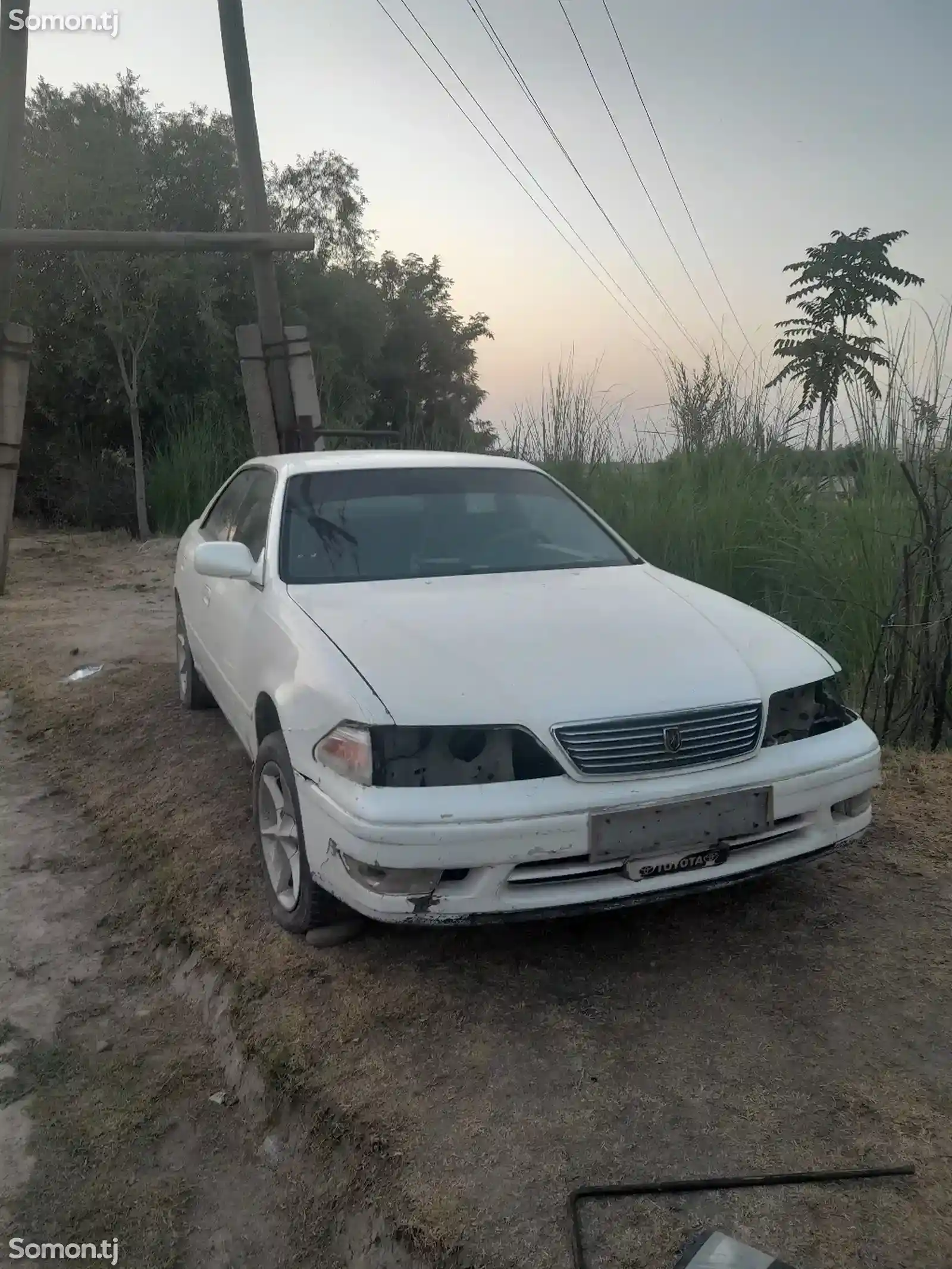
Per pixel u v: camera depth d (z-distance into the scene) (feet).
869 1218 7.13
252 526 14.89
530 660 10.00
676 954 10.50
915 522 16.61
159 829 14.24
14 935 12.05
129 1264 7.61
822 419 23.98
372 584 12.50
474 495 14.66
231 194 53.62
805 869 12.24
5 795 16.44
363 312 61.16
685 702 9.61
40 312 48.98
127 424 54.13
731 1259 6.74
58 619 28.78
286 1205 8.04
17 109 29.81
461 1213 7.29
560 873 9.12
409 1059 8.95
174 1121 9.02
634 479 27.27
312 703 9.95
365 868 9.32
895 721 16.49
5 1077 9.57
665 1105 8.28
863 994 9.70
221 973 10.67
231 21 29.63
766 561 20.68
